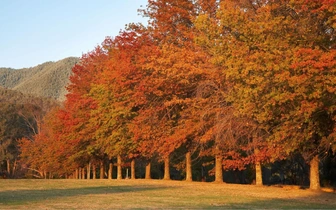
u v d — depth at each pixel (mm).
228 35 20641
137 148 34969
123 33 32562
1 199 18094
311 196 21547
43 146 67062
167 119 31250
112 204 16078
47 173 79125
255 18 21234
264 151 25469
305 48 17016
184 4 29531
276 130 21125
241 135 25828
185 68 25547
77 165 55469
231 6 22391
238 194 22031
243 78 18469
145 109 31484
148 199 18516
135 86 30969
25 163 79188
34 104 101375
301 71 16500
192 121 28234
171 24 30078
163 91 29203
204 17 21469
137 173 68188
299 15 19406
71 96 47406
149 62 28984
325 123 20141
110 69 33625
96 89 38344
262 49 18578
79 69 47719
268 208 15516
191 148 32750
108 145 39312
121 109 32281
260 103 18500
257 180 29719
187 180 35656
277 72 17000
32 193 21828
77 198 18828
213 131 25859
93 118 39000
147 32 31469
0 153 84125
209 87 26766
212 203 17000
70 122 45000
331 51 15922
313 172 26344
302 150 23922
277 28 18391
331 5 15758
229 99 20781
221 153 29375
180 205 15930
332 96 16703
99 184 30734
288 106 18969
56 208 14344
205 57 25828
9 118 88250
